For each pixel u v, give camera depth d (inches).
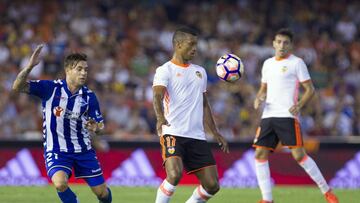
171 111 1154.7
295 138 1416.1
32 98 2556.6
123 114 2578.7
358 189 1962.4
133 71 2913.4
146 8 3358.8
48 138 1150.3
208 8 3412.9
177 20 3405.5
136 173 2023.9
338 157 2102.6
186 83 1156.5
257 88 2950.3
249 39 3253.0
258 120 2640.3
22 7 3134.8
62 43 2910.9
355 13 3609.7
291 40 1443.2
